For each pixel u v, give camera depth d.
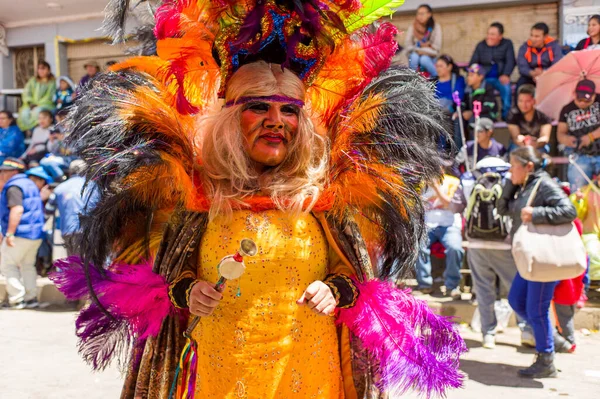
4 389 4.12
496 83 7.27
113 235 1.95
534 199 4.31
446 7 8.27
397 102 1.93
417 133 1.96
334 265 1.99
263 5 1.77
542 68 7.18
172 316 1.98
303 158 1.87
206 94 2.07
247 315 1.80
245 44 1.82
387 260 2.05
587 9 7.58
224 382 1.81
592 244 5.95
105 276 1.94
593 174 6.66
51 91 9.78
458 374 1.97
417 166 1.95
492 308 5.14
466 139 7.23
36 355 5.01
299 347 1.84
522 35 8.16
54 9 10.32
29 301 7.12
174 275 1.89
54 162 8.02
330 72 2.07
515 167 4.46
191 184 1.86
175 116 1.92
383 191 1.94
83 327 2.01
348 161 1.94
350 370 2.01
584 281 5.54
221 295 1.72
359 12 1.99
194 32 1.91
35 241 7.01
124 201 1.91
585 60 6.52
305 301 1.76
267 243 1.80
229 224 1.83
